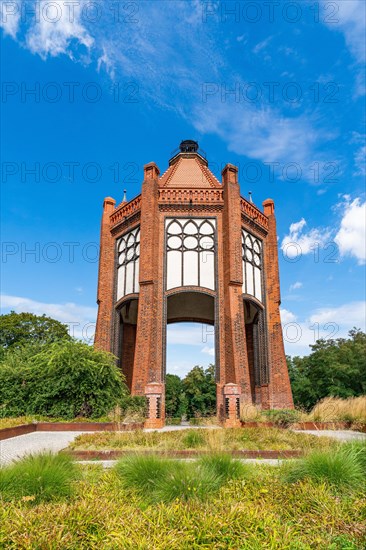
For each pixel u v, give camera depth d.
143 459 6.50
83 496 5.27
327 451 6.61
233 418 16.73
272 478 6.38
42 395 18.00
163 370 19.69
